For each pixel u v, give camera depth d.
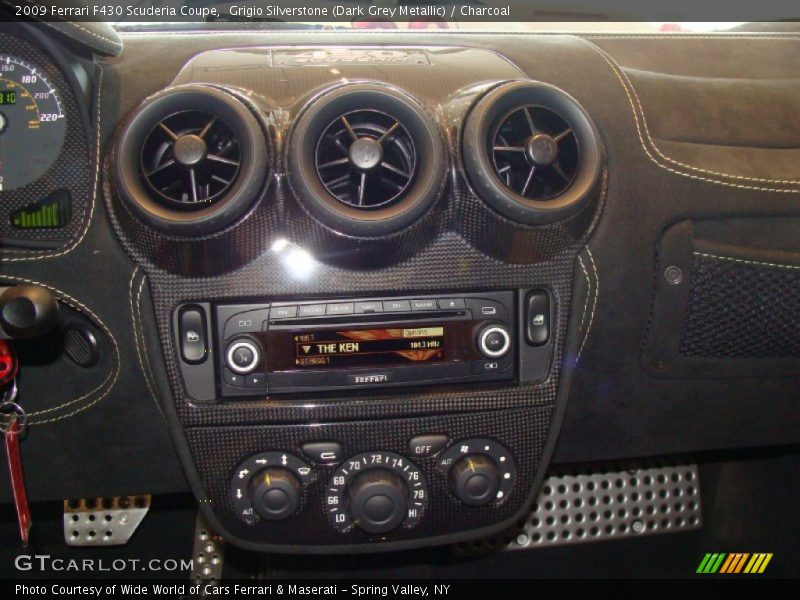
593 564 1.69
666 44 1.42
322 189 0.97
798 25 1.52
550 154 0.98
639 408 1.25
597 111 1.16
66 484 1.18
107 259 1.05
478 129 0.99
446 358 1.09
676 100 1.22
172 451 1.16
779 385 1.28
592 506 1.66
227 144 1.00
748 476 1.73
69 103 1.05
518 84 1.02
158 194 0.96
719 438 1.31
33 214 1.06
